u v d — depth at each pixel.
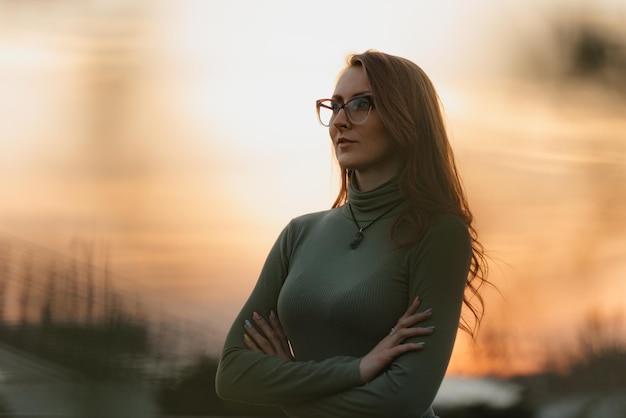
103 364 16.86
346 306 3.03
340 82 3.22
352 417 2.97
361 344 3.05
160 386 17.27
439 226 3.05
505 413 13.21
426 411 3.01
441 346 2.98
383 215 3.16
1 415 15.24
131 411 16.17
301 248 3.29
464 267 3.08
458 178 3.24
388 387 2.94
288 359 3.23
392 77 3.14
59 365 16.66
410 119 3.12
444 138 3.21
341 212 3.28
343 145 3.18
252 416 14.94
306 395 3.04
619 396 13.09
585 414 12.52
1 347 16.78
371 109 3.14
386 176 3.18
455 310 3.04
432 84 3.24
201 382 16.91
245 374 3.17
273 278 3.33
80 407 16.31
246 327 3.28
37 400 15.62
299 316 3.11
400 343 3.00
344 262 3.14
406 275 3.05
